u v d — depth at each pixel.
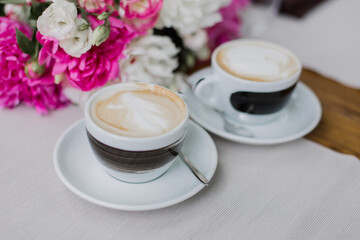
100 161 0.42
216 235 0.39
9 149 0.48
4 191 0.42
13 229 0.37
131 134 0.39
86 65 0.50
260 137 0.54
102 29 0.47
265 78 0.54
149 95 0.46
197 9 0.59
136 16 0.54
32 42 0.52
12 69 0.52
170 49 0.58
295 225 0.41
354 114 0.61
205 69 0.68
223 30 0.75
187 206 0.42
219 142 0.53
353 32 0.89
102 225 0.39
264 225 0.41
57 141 0.46
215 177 0.47
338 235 0.40
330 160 0.51
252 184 0.46
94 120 0.41
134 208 0.37
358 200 0.45
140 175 0.41
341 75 0.71
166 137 0.38
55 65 0.50
